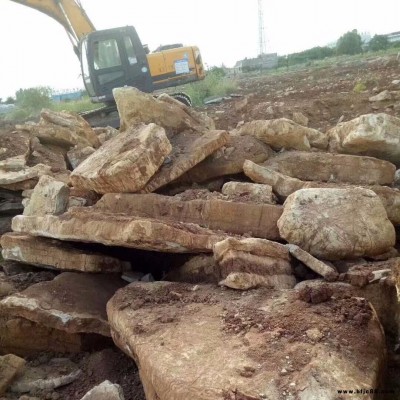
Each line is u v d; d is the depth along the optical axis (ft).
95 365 12.21
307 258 12.21
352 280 11.29
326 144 18.56
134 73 39.78
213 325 9.97
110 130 30.35
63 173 23.16
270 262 12.01
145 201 14.83
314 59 112.06
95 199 17.33
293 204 13.10
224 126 37.58
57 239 14.79
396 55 63.46
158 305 11.48
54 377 11.93
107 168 15.20
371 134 16.22
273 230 13.65
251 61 123.54
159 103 19.30
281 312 10.05
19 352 13.28
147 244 12.54
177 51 43.47
